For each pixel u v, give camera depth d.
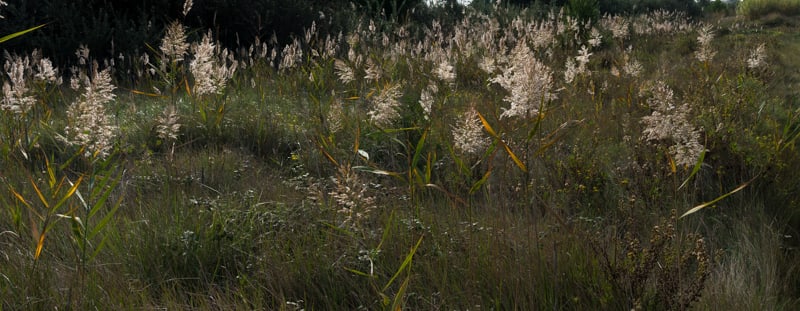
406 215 4.50
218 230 4.15
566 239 3.88
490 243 3.87
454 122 6.36
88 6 11.71
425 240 3.98
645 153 5.39
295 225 4.34
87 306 3.38
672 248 3.61
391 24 14.99
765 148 5.44
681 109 4.01
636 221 4.39
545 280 3.47
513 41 12.95
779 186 5.09
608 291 3.38
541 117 3.55
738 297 3.49
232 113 7.41
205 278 3.73
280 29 12.95
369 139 6.19
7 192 4.85
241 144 6.72
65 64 10.79
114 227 4.21
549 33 10.87
